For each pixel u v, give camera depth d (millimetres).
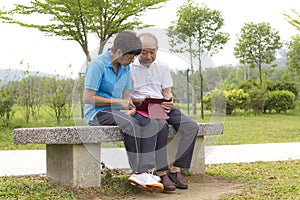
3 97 13055
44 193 4281
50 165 4793
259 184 4844
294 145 9148
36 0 11203
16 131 4625
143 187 4270
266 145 9180
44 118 14125
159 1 11266
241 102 21000
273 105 22219
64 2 11242
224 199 4113
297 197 4160
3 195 4273
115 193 4430
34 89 13656
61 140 4324
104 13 11562
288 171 5801
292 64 23109
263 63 26766
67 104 13594
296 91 24094
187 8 15117
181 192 4520
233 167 6168
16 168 6117
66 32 11594
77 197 4203
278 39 25078
